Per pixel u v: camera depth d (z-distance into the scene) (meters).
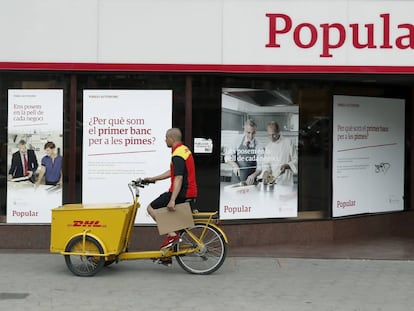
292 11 9.24
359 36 9.25
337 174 10.38
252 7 9.22
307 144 10.10
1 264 8.33
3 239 9.37
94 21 9.18
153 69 9.21
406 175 11.45
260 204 9.81
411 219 11.45
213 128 9.48
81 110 9.40
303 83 10.01
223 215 9.60
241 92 9.65
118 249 7.59
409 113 11.41
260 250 9.36
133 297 6.68
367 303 6.55
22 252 9.14
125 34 9.19
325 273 7.95
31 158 9.44
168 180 9.38
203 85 9.45
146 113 9.39
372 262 8.68
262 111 9.79
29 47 9.18
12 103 9.41
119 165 9.41
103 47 9.19
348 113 10.48
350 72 9.27
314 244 9.91
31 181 9.44
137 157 9.41
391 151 11.19
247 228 9.66
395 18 9.23
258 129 9.78
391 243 10.14
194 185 7.74
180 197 7.64
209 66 9.23
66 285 7.20
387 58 9.27
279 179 9.91
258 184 9.80
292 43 9.26
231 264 8.41
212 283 7.34
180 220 7.59
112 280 7.46
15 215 9.45
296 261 8.66
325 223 10.19
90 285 7.20
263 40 9.24
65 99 9.41
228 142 9.61
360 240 10.38
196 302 6.51
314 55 9.27
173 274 7.79
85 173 9.41
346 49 9.27
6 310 6.17
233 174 9.64
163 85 9.39
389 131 11.13
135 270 8.01
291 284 7.34
